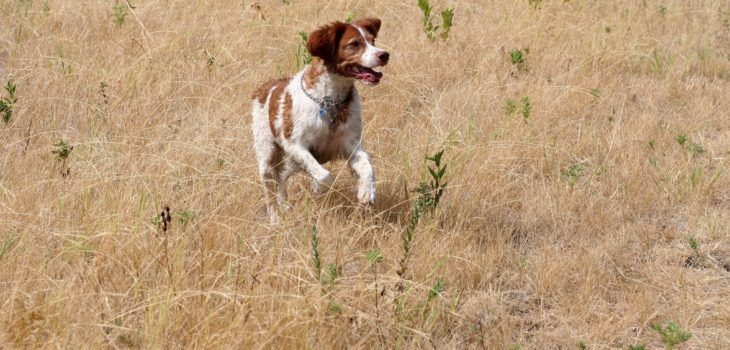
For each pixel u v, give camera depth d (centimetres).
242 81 703
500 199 562
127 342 373
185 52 758
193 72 716
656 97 768
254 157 595
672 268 487
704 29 941
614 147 650
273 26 819
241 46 771
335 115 519
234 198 516
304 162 520
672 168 608
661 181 596
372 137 636
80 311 375
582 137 660
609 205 563
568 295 455
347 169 574
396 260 459
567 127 684
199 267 429
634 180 589
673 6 988
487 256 487
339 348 383
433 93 741
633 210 564
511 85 745
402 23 891
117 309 394
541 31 877
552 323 437
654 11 970
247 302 383
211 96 664
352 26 516
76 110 650
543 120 682
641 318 434
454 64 788
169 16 827
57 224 462
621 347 415
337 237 480
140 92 672
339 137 527
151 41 760
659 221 552
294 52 765
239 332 363
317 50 509
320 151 539
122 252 430
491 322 430
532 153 627
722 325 432
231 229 459
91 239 442
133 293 408
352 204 537
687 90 784
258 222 504
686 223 546
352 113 526
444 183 512
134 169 511
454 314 421
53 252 441
